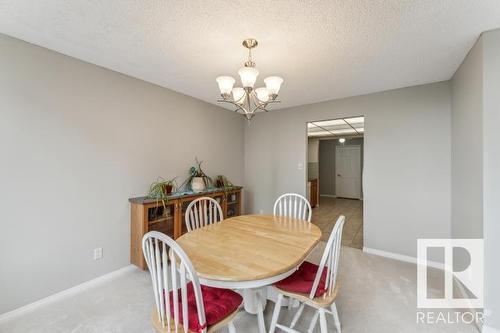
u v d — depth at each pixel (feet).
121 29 5.82
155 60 7.54
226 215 12.22
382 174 10.50
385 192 10.43
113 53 7.09
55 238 7.02
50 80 6.86
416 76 8.74
